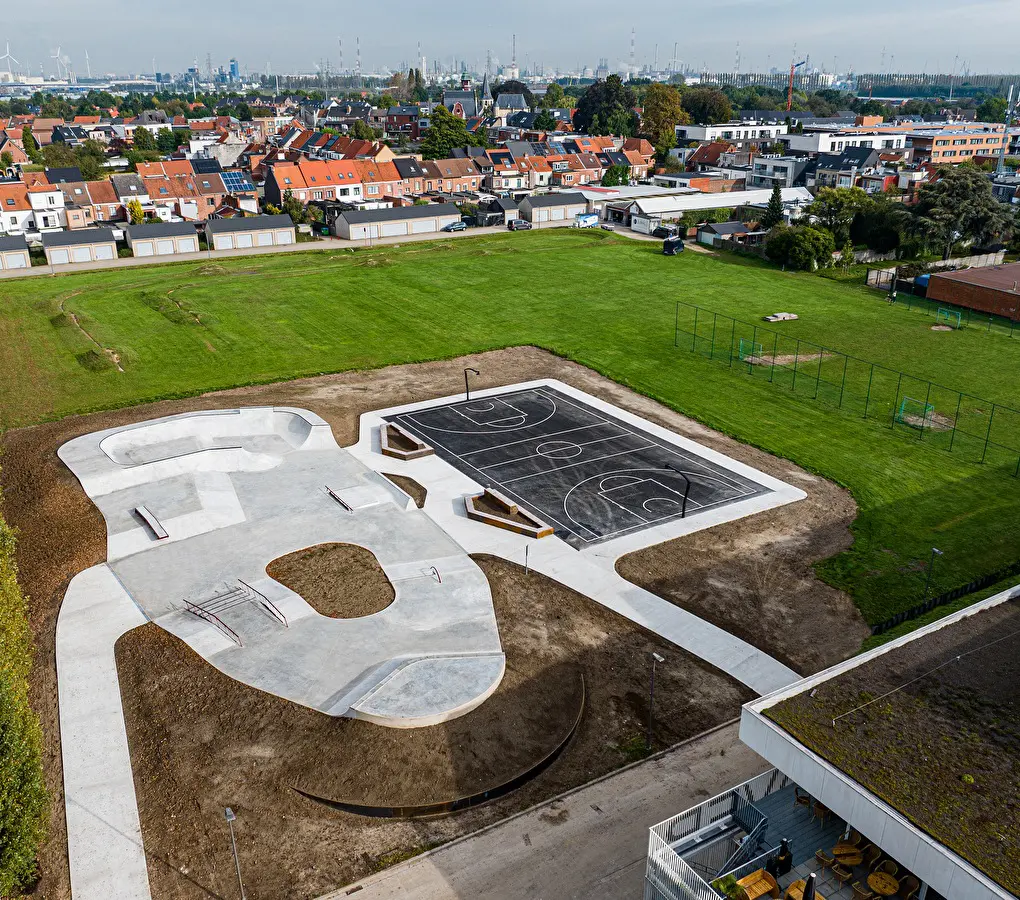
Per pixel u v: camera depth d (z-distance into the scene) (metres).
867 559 44.59
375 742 31.27
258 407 61.97
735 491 51.94
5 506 48.22
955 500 50.59
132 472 51.09
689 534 47.16
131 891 25.94
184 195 154.62
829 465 55.16
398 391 67.56
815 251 108.81
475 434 59.94
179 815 28.64
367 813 28.83
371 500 50.00
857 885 22.94
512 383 69.38
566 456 56.66
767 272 108.25
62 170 155.88
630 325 84.44
